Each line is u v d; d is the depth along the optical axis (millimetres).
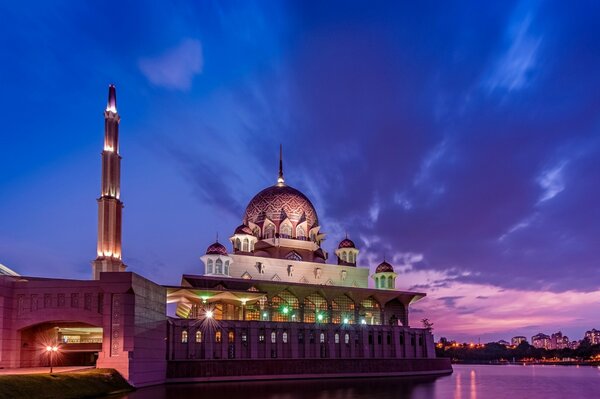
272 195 137625
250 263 122625
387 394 73562
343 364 110750
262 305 118000
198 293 105375
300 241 132375
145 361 79688
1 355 74438
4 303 75500
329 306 123375
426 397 70438
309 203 140750
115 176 113688
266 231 133500
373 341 119062
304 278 127312
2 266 89812
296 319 120688
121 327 74000
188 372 92750
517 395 78562
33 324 76438
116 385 69312
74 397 59906
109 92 117812
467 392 79688
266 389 79062
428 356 127938
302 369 105688
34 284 77375
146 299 80938
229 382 94750
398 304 134875
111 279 74562
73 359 91562
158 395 67375
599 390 89188
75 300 76438
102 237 108375
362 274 134375
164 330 90188
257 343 104812
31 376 57906
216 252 118000
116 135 116250
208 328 100438
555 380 118312
